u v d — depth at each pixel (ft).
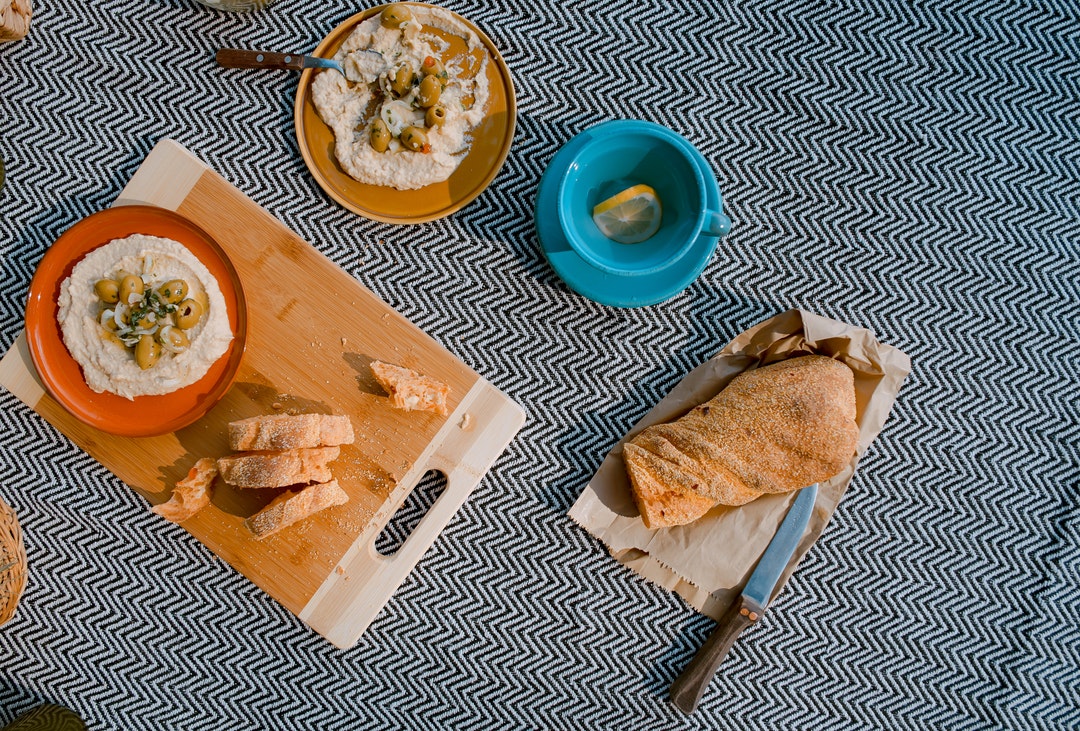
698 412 3.37
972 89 3.52
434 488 3.53
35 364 3.29
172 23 3.49
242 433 3.25
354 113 3.36
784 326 3.39
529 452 3.53
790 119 3.52
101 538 3.54
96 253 3.29
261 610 3.55
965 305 3.53
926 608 3.56
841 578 3.55
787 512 3.43
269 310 3.39
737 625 3.43
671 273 3.34
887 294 3.53
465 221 3.51
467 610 3.56
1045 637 3.55
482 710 3.57
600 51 3.51
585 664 3.57
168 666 3.56
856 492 3.55
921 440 3.54
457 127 3.36
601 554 3.54
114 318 3.23
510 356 3.52
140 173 3.37
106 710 3.57
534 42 3.50
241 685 3.56
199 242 3.32
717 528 3.44
